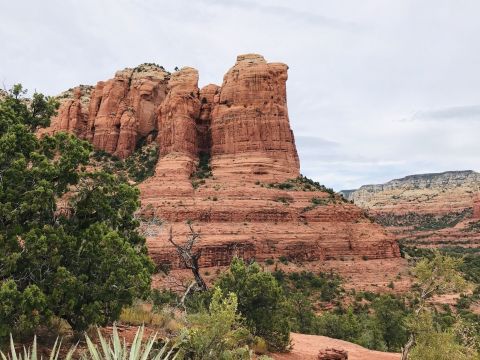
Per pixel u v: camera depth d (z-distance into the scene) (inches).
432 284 916.6
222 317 558.9
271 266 3051.2
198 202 3282.5
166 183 3449.8
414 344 923.4
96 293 540.7
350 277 3134.8
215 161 3870.6
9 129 573.9
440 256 922.7
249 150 3841.0
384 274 3213.6
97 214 641.0
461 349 880.3
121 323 724.7
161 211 3137.3
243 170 3730.3
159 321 767.7
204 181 3570.4
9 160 555.8
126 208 692.1
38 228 527.8
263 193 3513.8
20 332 504.1
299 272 3063.5
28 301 452.4
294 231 3331.7
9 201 523.2
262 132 3922.2
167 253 2832.2
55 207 583.2
